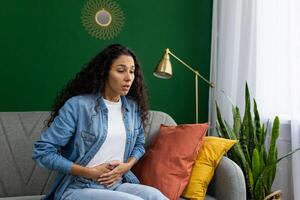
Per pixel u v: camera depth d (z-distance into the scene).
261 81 2.48
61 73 2.65
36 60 2.60
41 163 1.51
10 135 2.06
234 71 2.63
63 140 1.55
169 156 1.86
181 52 2.90
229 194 1.74
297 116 2.30
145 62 2.82
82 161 1.58
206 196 1.89
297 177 2.26
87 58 2.69
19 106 2.58
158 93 2.88
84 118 1.60
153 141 2.13
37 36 2.59
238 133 2.26
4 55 2.53
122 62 1.65
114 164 1.61
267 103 2.46
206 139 1.98
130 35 2.78
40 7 2.58
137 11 2.79
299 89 2.31
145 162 1.92
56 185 1.62
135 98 1.86
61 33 2.63
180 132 1.96
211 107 2.85
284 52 2.36
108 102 1.69
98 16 2.69
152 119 2.29
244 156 2.12
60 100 1.74
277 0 2.39
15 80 2.56
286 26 2.34
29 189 2.04
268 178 2.10
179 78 2.91
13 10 2.53
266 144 2.44
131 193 1.58
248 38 2.55
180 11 2.88
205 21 2.94
